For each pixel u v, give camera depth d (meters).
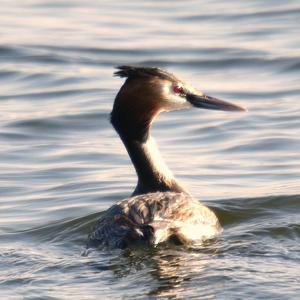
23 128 21.36
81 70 26.12
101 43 28.50
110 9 32.84
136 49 27.81
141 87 14.89
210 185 17.52
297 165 18.50
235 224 15.05
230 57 26.88
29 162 19.09
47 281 12.28
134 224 13.25
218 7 32.66
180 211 13.72
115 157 19.25
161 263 12.73
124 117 14.95
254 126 21.12
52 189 17.44
